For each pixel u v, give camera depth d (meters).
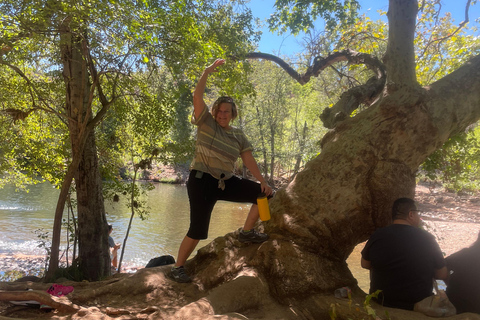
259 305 3.09
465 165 6.22
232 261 3.52
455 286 3.50
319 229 3.66
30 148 8.44
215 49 7.62
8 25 5.04
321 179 3.93
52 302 2.95
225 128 3.40
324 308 3.08
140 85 7.29
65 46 6.60
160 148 8.55
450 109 4.17
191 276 3.57
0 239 11.95
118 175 9.28
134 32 5.38
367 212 3.89
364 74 13.02
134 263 10.27
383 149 4.02
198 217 3.35
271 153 28.39
